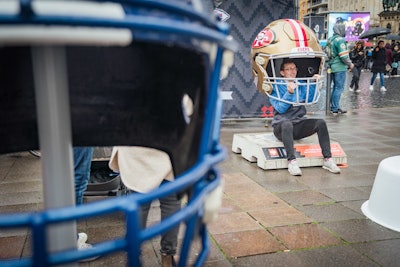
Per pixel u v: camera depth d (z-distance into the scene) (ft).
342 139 18.62
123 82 4.08
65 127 2.58
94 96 4.14
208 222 2.71
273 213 9.83
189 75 3.50
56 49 2.45
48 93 2.47
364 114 26.07
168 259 7.15
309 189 11.60
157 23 1.84
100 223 9.32
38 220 1.69
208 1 2.85
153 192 2.03
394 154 15.81
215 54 2.54
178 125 3.86
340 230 8.93
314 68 13.14
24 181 12.40
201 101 3.21
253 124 21.79
